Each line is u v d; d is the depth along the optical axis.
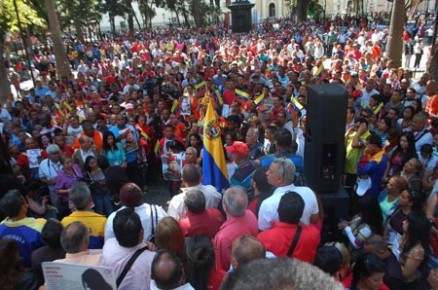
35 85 15.38
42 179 7.38
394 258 4.20
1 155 6.50
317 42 24.56
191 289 3.08
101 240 4.65
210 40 32.31
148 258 3.62
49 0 19.67
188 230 4.34
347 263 3.75
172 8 59.41
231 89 11.81
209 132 6.62
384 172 6.41
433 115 9.27
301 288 1.01
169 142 8.32
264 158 5.80
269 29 42.59
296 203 3.72
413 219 4.40
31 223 4.42
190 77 15.39
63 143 8.38
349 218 5.39
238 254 3.07
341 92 4.69
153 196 9.14
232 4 37.69
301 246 3.70
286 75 14.56
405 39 22.78
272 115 8.69
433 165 6.64
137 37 45.78
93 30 54.88
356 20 40.44
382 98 10.27
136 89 13.84
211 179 6.69
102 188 6.74
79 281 3.04
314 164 4.96
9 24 15.98
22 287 3.35
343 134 4.82
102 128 8.91
